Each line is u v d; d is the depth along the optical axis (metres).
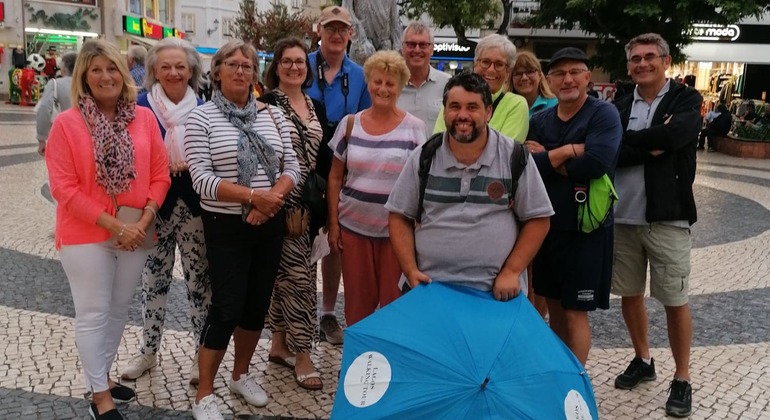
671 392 3.54
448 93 2.61
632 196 3.60
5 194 8.59
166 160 3.24
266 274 3.30
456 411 2.07
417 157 2.79
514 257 2.75
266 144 3.17
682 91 3.50
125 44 28.84
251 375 3.79
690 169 3.53
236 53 3.11
